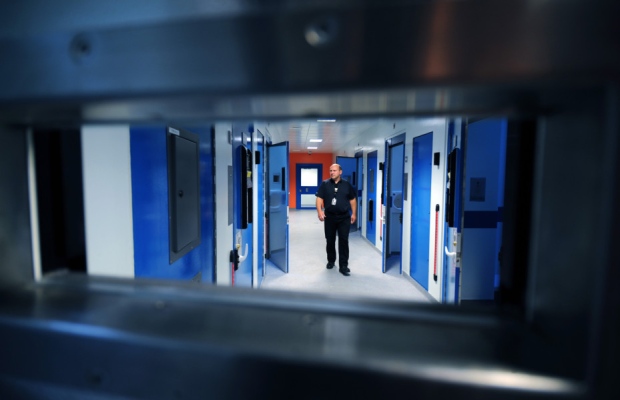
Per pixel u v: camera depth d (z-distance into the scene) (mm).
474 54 310
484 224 2783
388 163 4273
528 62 299
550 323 409
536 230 450
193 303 542
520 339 423
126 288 604
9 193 569
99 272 760
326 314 502
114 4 446
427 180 3195
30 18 465
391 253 5320
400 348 408
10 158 571
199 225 1467
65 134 676
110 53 381
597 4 281
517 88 316
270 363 390
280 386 389
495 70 307
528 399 340
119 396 433
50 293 576
